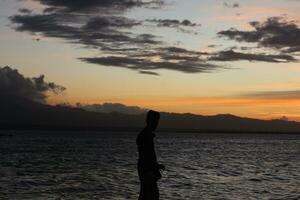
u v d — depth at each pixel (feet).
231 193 77.00
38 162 167.84
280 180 104.32
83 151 279.90
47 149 303.27
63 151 277.23
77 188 81.76
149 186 36.17
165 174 116.67
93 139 637.71
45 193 74.13
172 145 444.96
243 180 103.30
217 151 315.17
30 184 88.22
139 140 36.70
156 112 36.94
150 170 36.19
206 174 119.96
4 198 67.05
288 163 183.52
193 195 73.46
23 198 67.62
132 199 68.33
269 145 508.12
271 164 174.19
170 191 78.59
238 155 256.52
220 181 99.86
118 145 409.28
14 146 350.23
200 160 197.26
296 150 364.58
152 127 36.91
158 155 243.60
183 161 187.01
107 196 71.31
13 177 103.65
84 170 128.98
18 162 166.20
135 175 112.27
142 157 36.47
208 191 79.56
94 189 80.43
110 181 95.91
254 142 647.56
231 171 133.18
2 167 138.00
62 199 67.26
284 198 71.31
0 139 562.66
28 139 583.58
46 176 107.65
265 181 101.19
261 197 72.28
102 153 254.88
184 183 93.45
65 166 146.61
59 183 90.84
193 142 579.48
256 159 213.87
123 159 194.59
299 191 81.35
